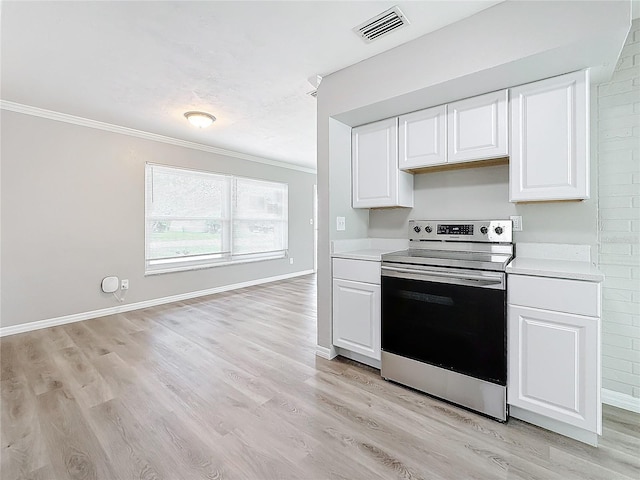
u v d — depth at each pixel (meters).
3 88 2.78
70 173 3.51
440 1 1.66
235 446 1.55
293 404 1.92
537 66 1.67
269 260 5.91
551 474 1.37
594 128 1.91
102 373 2.30
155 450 1.52
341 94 2.40
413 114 2.33
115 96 2.95
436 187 2.57
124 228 3.95
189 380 2.20
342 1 1.68
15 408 1.86
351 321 2.43
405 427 1.70
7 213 3.12
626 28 1.36
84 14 1.80
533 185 1.82
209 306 4.19
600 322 1.45
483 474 1.38
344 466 1.43
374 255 2.31
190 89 2.80
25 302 3.23
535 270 1.61
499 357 1.73
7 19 1.83
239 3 1.71
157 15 1.81
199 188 4.77
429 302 1.98
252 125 3.82
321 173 2.58
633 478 1.34
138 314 3.83
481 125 2.01
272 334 3.13
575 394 1.52
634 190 1.81
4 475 1.37
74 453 1.50
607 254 1.88
